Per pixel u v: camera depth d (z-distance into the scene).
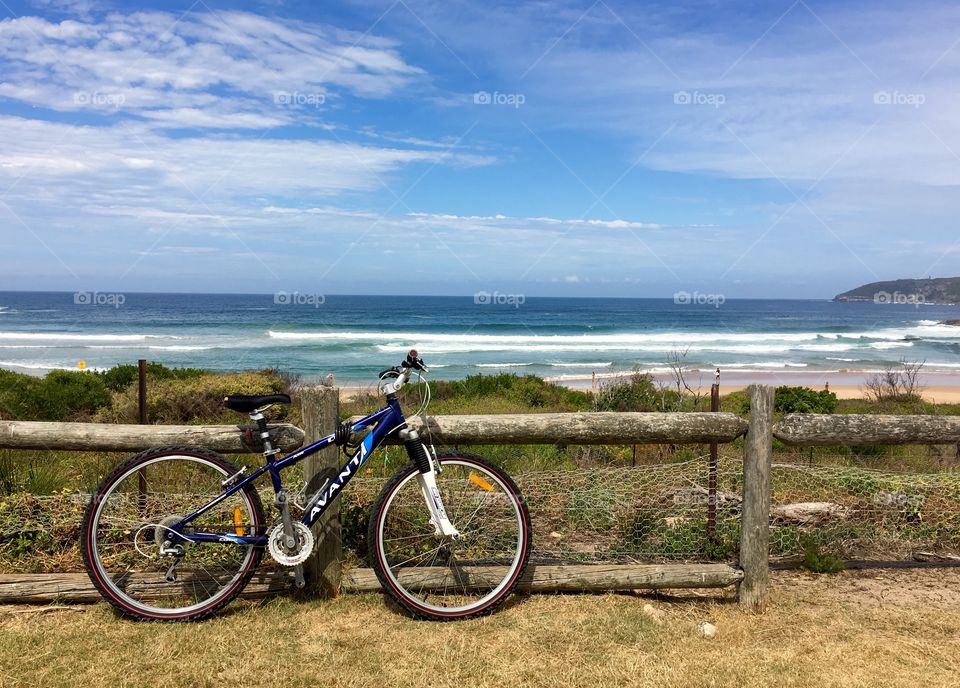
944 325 79.25
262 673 2.82
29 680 2.71
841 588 3.86
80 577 3.45
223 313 83.38
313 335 52.19
